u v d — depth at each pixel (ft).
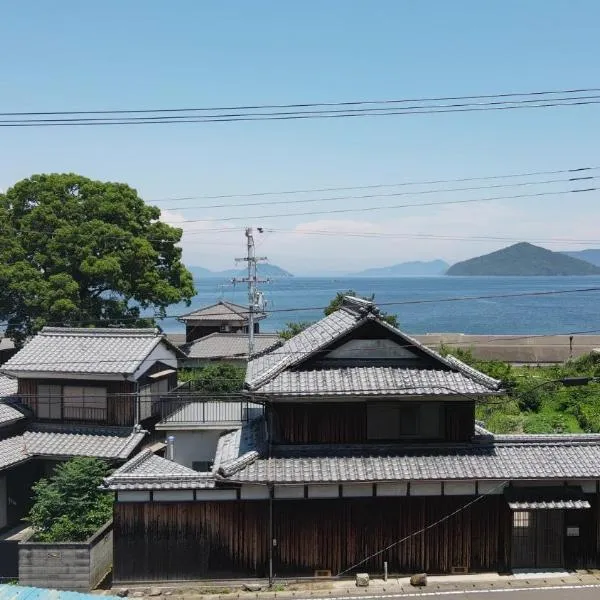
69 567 62.34
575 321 475.31
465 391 64.28
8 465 81.05
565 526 65.21
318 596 60.23
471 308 653.30
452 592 60.39
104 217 151.94
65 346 96.32
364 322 67.26
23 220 145.28
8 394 94.12
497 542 64.75
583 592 60.08
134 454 87.81
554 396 124.98
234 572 63.62
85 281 149.28
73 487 69.92
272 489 63.62
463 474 63.00
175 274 168.04
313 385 64.69
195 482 63.57
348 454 65.31
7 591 43.80
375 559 64.18
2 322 149.38
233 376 129.29
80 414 91.40
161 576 63.31
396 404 66.85
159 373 99.60
